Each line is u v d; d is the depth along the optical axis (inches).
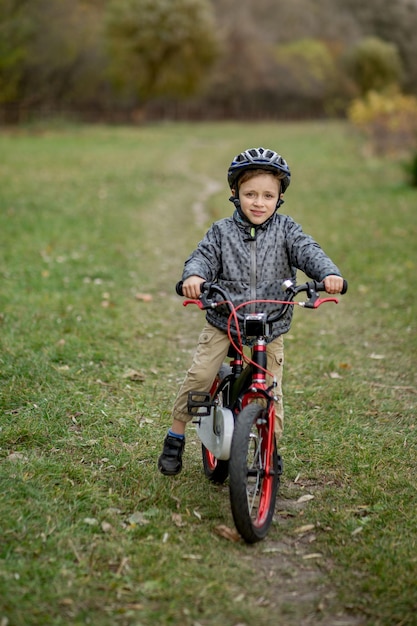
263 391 132.6
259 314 130.0
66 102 1657.2
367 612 113.3
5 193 532.7
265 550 131.2
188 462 165.5
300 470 163.2
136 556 124.7
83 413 183.8
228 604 114.2
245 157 133.5
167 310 289.7
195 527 136.9
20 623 106.3
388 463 165.6
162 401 199.0
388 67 2454.5
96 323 256.8
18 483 145.1
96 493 145.3
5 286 294.0
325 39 2687.0
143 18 1674.5
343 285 127.4
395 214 502.3
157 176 708.7
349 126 1398.9
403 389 214.1
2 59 1295.5
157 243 413.1
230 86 2305.6
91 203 518.3
